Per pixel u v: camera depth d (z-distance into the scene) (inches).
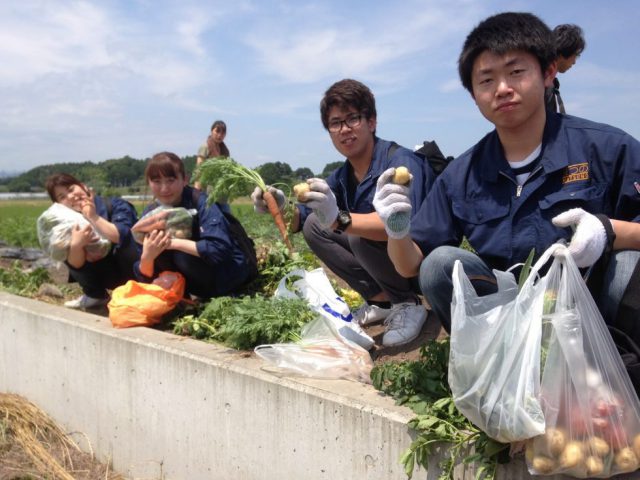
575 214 89.8
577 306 82.9
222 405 134.0
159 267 185.6
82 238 195.8
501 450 89.8
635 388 86.0
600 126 101.9
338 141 153.3
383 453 105.7
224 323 160.4
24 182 4119.1
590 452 81.4
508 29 98.9
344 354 128.0
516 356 82.7
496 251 106.3
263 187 160.6
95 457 171.8
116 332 163.5
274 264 210.4
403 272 114.5
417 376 109.0
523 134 103.0
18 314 201.5
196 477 142.3
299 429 119.0
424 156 152.0
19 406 195.0
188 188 188.4
